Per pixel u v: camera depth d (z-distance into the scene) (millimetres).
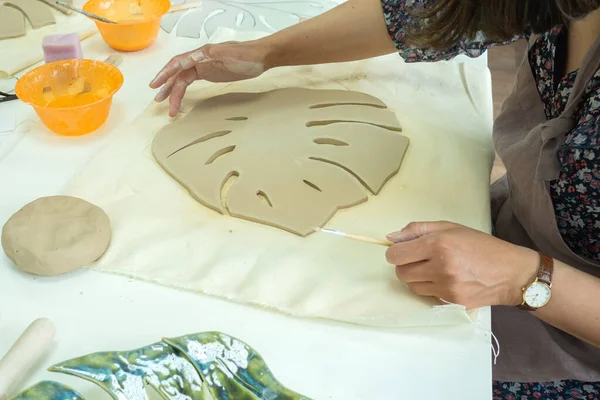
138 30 1110
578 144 682
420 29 858
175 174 828
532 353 870
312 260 712
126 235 738
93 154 899
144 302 655
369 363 598
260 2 1354
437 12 809
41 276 682
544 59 847
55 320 632
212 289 669
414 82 1087
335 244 738
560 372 857
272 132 917
